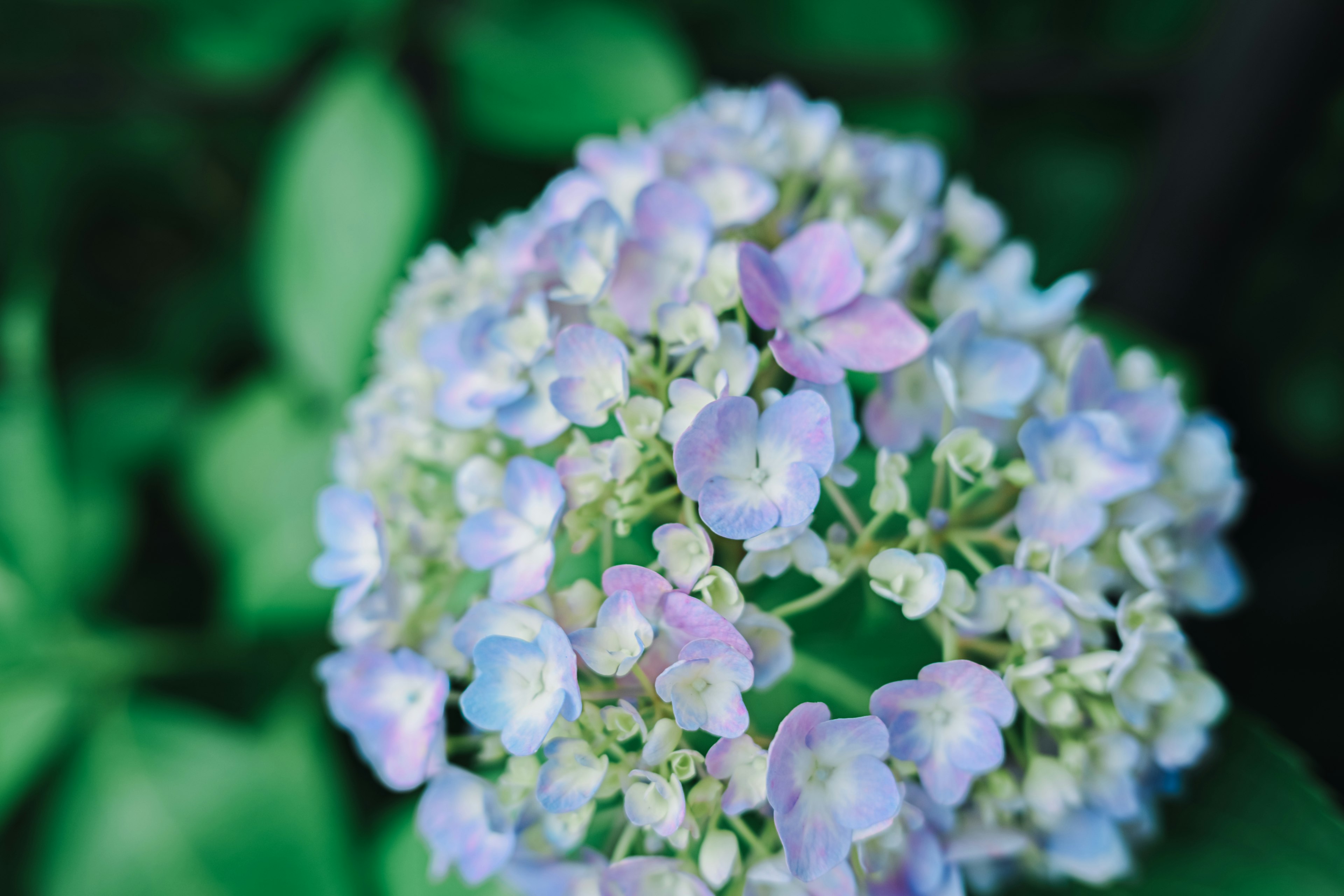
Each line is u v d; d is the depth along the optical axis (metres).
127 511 0.47
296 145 0.45
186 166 0.54
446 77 0.47
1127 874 0.37
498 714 0.33
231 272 0.53
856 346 0.35
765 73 0.49
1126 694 0.34
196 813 0.42
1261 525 0.53
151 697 0.44
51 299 0.54
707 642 0.32
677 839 0.32
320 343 0.45
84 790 0.43
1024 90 0.49
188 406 0.49
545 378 0.35
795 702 0.36
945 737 0.33
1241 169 0.47
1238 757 0.38
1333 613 0.52
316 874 0.42
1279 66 0.45
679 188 0.35
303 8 0.47
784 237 0.38
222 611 0.45
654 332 0.35
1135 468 0.34
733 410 0.33
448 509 0.37
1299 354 0.53
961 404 0.35
